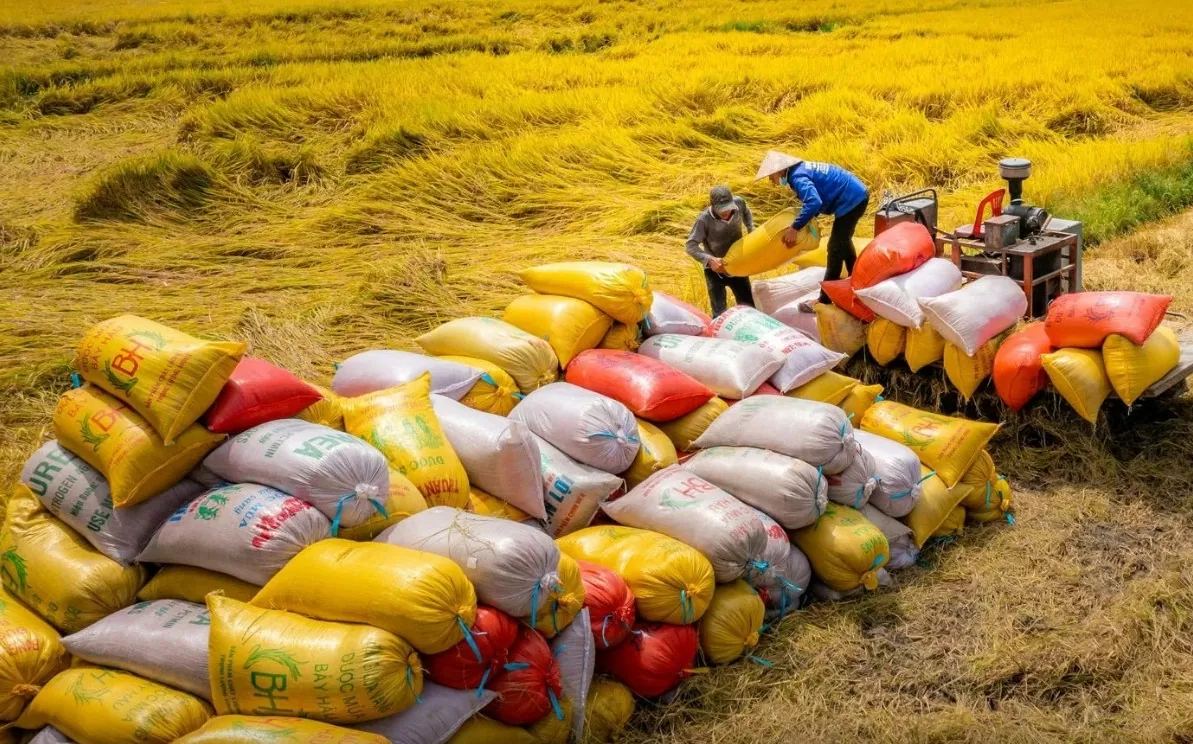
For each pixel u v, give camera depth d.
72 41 27.02
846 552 4.43
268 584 3.48
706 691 3.99
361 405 4.48
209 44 26.55
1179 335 6.21
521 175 11.90
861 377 6.47
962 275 6.53
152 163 11.55
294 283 8.98
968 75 16.23
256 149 12.52
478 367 5.20
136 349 3.96
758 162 12.03
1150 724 3.68
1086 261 8.55
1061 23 24.12
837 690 4.00
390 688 3.14
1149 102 15.71
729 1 31.91
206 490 4.05
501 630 3.40
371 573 3.28
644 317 5.71
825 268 7.25
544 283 5.76
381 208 11.10
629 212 10.56
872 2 31.61
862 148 12.34
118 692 3.42
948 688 3.99
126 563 3.88
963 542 5.01
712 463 4.66
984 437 4.98
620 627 3.83
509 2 32.03
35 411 6.47
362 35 27.20
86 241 10.17
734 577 4.16
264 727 3.09
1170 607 4.28
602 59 21.16
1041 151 12.40
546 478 4.50
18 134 16.94
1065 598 4.45
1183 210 10.05
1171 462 5.44
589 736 3.71
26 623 3.77
